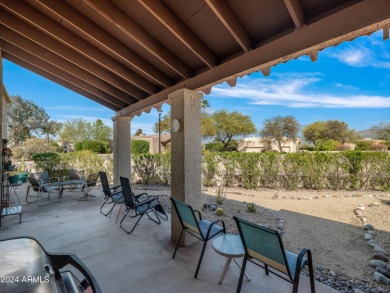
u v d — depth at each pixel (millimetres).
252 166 7547
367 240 3465
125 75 3471
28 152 12906
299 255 1756
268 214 4699
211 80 2736
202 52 2482
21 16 2436
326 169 7227
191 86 3068
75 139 24578
